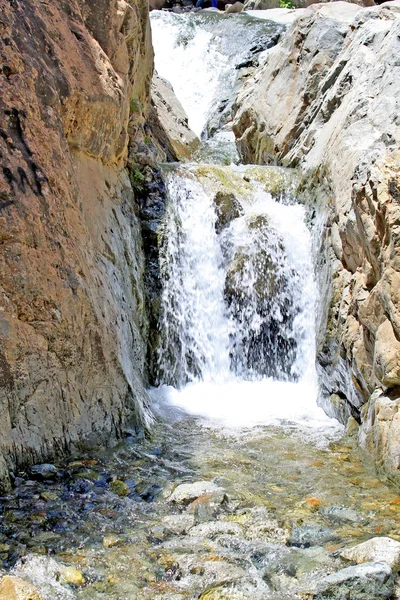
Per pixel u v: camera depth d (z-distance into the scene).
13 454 4.03
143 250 6.43
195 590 3.10
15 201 4.15
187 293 6.46
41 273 4.25
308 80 8.27
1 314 3.99
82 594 3.04
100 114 5.27
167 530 3.62
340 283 5.51
